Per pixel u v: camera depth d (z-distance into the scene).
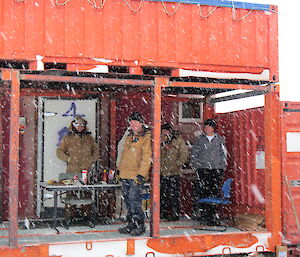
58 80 6.33
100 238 6.87
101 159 9.53
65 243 6.27
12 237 6.04
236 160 9.08
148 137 7.06
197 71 7.13
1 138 8.77
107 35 6.68
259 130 8.28
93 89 9.20
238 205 8.98
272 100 7.73
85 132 8.94
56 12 6.48
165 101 9.73
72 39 6.52
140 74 6.82
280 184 7.71
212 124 8.80
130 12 6.79
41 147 9.41
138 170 6.98
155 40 6.89
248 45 7.45
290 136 7.88
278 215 7.57
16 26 6.32
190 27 7.09
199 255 6.98
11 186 6.07
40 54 6.39
